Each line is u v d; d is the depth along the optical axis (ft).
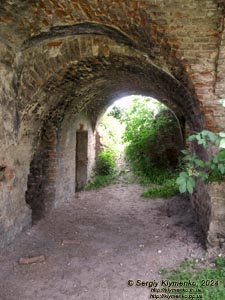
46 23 12.93
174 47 12.27
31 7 11.73
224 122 13.47
